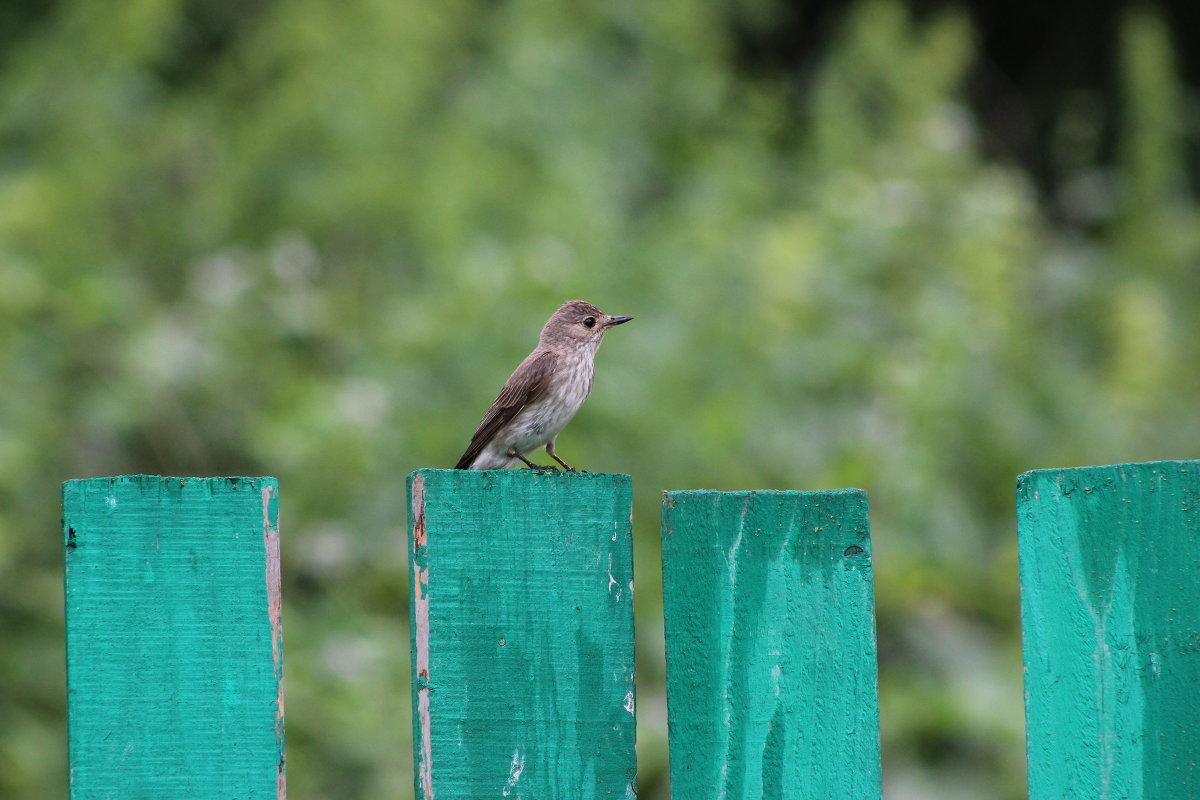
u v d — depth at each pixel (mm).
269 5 16797
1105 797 5000
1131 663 5016
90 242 12672
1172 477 5039
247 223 13727
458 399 11766
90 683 4938
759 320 12453
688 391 12156
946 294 13070
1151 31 17312
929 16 22891
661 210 15312
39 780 10047
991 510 12328
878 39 16266
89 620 4953
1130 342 13805
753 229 14312
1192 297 15547
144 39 14695
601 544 5188
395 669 10766
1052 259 15508
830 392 12469
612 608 5172
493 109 15336
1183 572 5012
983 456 12391
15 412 10914
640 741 10305
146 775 4938
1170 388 13680
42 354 11398
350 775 10086
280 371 12203
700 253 13289
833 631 5125
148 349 11523
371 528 11305
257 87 14852
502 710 5113
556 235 13648
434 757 5078
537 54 15836
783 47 22438
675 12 17297
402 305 12625
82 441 11523
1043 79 23922
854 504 5145
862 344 12555
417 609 5117
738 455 11633
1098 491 5070
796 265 12742
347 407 11344
